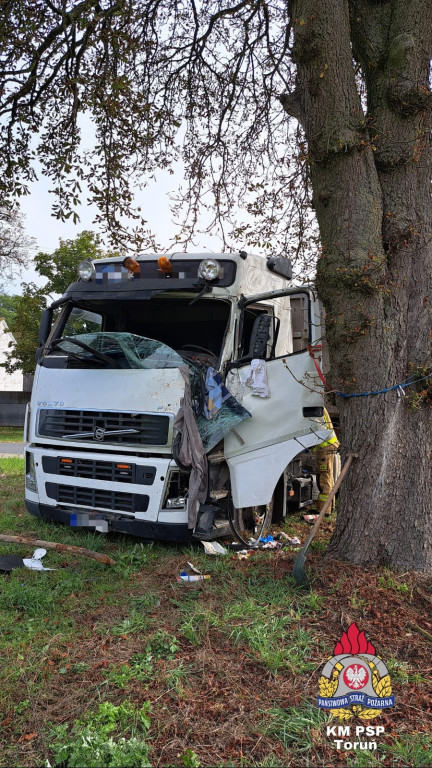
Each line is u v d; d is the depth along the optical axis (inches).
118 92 273.6
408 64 180.7
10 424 1273.4
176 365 214.4
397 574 174.1
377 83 191.5
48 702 121.5
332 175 183.3
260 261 244.4
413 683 128.7
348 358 183.2
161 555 213.9
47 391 242.4
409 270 184.5
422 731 114.0
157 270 228.1
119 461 218.7
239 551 221.1
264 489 221.8
